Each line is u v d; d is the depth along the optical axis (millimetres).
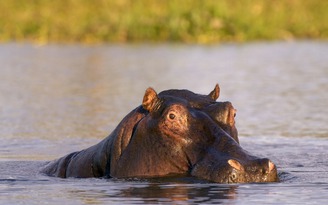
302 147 49656
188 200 32500
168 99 39000
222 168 35594
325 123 59500
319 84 81500
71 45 130000
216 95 41281
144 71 93188
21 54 115375
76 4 149250
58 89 79438
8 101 71562
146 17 139125
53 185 37375
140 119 39562
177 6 140125
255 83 82000
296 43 130625
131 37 137250
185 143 37562
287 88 78500
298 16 146125
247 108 66625
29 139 53594
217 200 32406
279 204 31812
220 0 142250
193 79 84938
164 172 37625
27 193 35250
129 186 35875
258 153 47312
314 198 32938
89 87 80688
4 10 146250
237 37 136250
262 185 35125
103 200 33062
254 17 141875
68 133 55562
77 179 39406
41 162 45875
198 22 136875
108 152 40406
